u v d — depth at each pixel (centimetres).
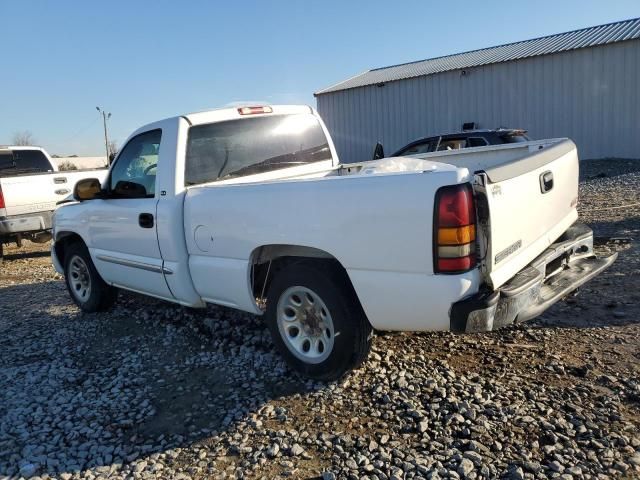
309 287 368
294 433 324
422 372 383
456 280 302
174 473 298
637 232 764
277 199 369
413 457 291
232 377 405
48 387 410
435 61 2453
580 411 322
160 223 454
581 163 1738
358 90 2338
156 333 510
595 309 480
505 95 1952
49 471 307
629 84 1708
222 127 480
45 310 630
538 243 369
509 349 412
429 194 303
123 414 364
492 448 294
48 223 987
